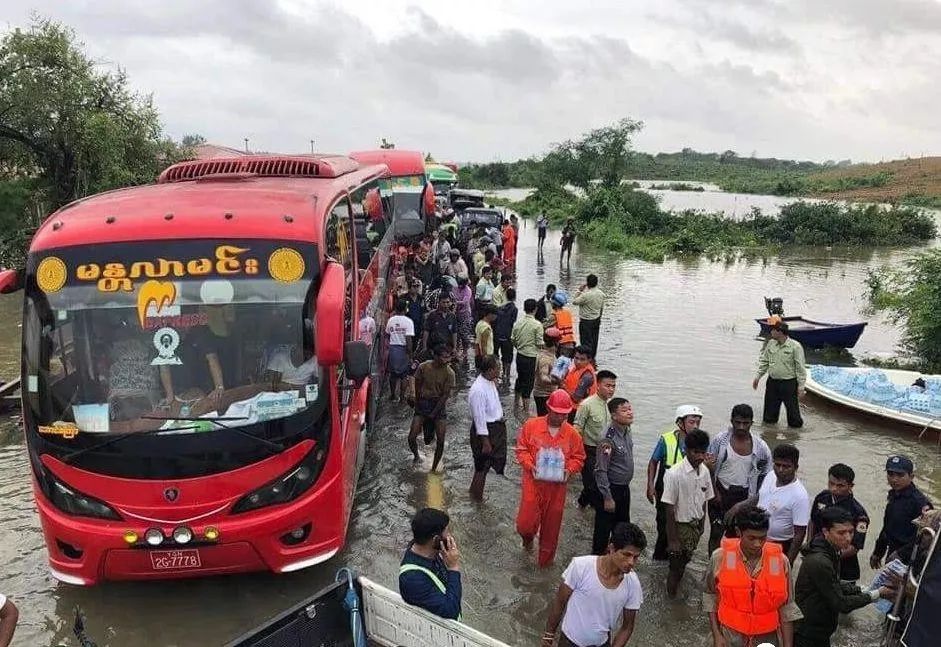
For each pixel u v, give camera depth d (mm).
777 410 11039
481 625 5977
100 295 5668
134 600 6219
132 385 5598
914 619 4234
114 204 6211
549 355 9977
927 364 14680
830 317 19375
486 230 24109
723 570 4586
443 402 8844
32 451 5672
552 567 6934
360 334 9758
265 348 5777
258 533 5648
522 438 6797
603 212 42781
